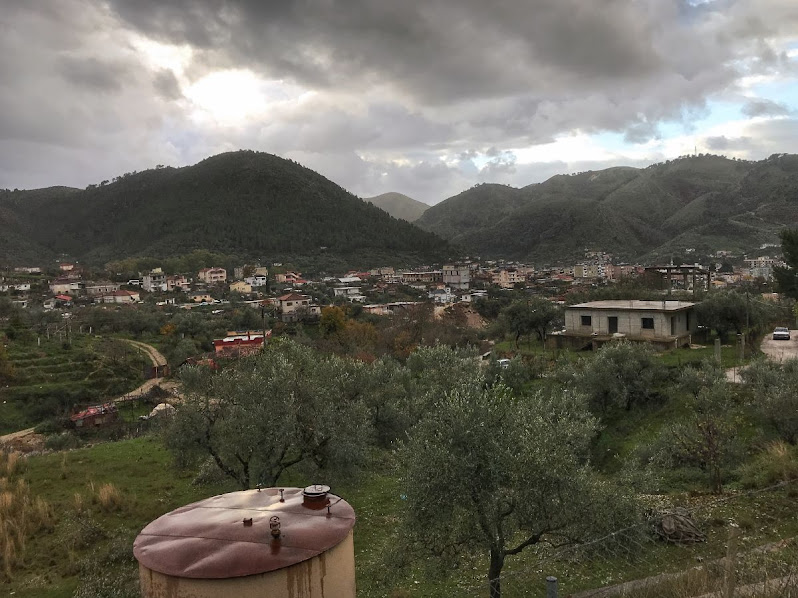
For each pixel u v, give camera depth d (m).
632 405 28.50
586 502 10.58
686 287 73.88
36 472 22.12
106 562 14.63
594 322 43.03
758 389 21.16
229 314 93.50
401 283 145.62
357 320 87.25
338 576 5.62
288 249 196.62
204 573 5.02
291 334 76.12
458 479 10.22
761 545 11.21
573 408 20.94
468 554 13.15
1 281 115.62
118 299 110.81
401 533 11.12
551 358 40.78
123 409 50.00
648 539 11.82
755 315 39.03
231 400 17.30
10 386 54.28
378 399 23.70
